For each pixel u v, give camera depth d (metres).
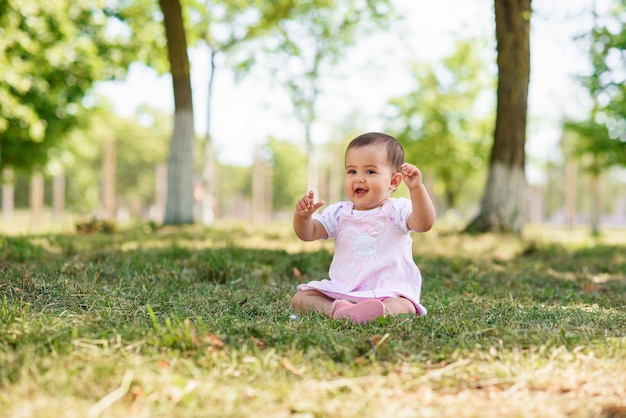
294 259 5.94
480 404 1.96
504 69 10.61
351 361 2.35
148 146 48.53
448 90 24.20
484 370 2.27
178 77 12.03
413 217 3.38
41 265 4.92
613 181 55.97
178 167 12.13
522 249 8.37
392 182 3.60
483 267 6.26
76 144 18.41
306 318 3.11
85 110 17.16
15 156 17.22
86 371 2.06
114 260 5.48
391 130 25.09
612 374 2.23
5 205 25.66
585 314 3.42
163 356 2.29
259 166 26.30
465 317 3.18
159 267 4.96
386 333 2.77
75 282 3.93
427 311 3.45
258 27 15.24
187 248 6.54
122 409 1.82
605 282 5.52
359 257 3.52
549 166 32.25
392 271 3.48
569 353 2.45
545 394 2.06
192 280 4.56
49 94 15.36
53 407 1.81
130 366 2.12
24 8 12.41
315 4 15.34
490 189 10.83
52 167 18.41
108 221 10.48
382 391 2.06
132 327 2.69
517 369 2.27
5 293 3.54
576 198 51.31
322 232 3.64
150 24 15.30
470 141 25.11
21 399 1.87
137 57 15.73
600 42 10.70
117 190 47.59
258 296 3.97
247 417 1.80
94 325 2.75
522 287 4.94
